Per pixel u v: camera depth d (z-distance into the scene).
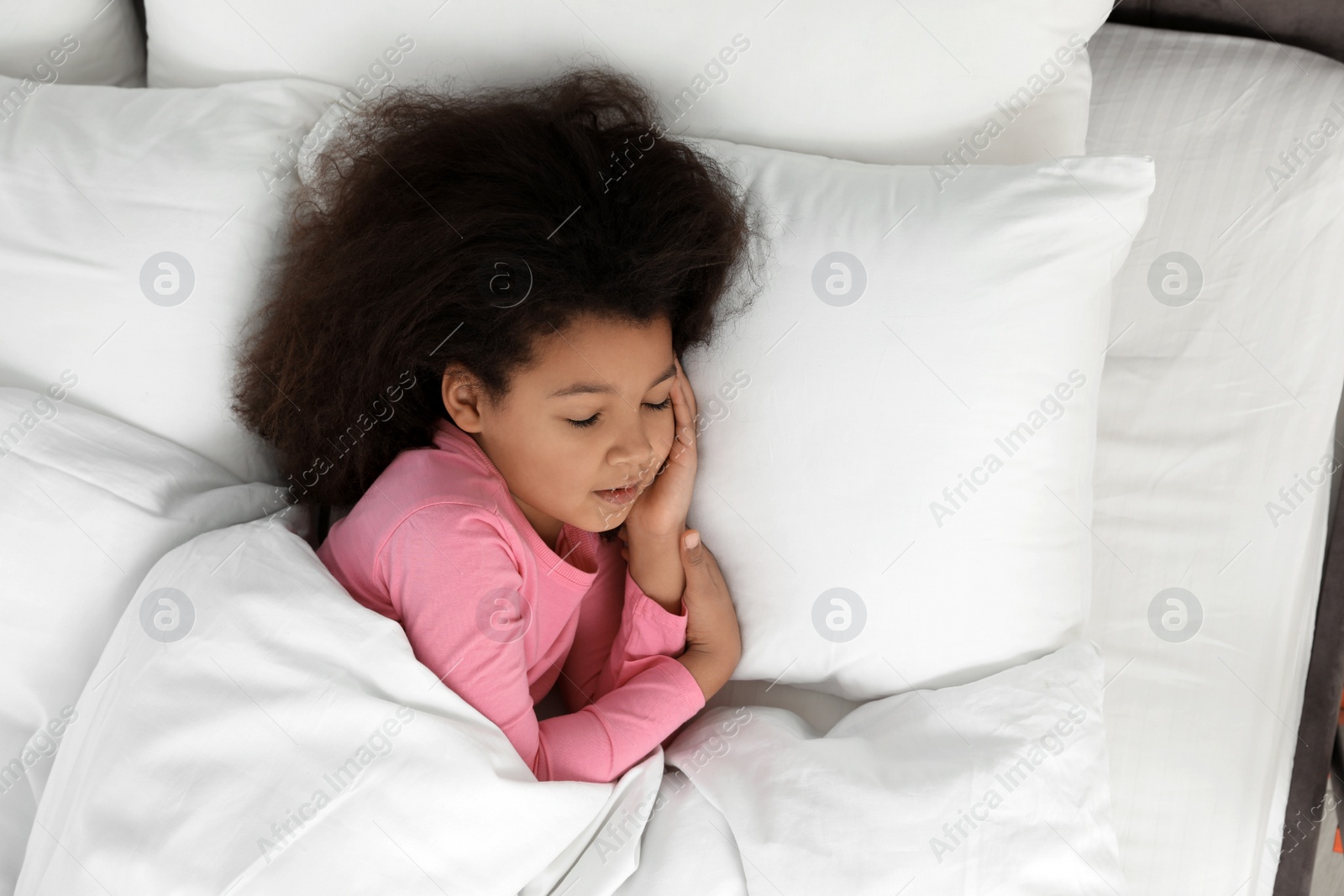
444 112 0.87
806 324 0.86
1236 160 1.11
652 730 0.87
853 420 0.85
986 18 0.89
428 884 0.72
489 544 0.80
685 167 0.85
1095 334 0.89
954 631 0.87
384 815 0.72
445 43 0.94
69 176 0.90
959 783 0.79
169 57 1.03
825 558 0.87
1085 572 0.92
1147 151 1.14
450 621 0.79
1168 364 1.07
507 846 0.75
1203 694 0.96
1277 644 0.99
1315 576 1.05
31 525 0.82
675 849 0.80
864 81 0.92
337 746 0.73
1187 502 1.03
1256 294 1.07
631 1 0.91
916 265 0.84
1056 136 0.96
